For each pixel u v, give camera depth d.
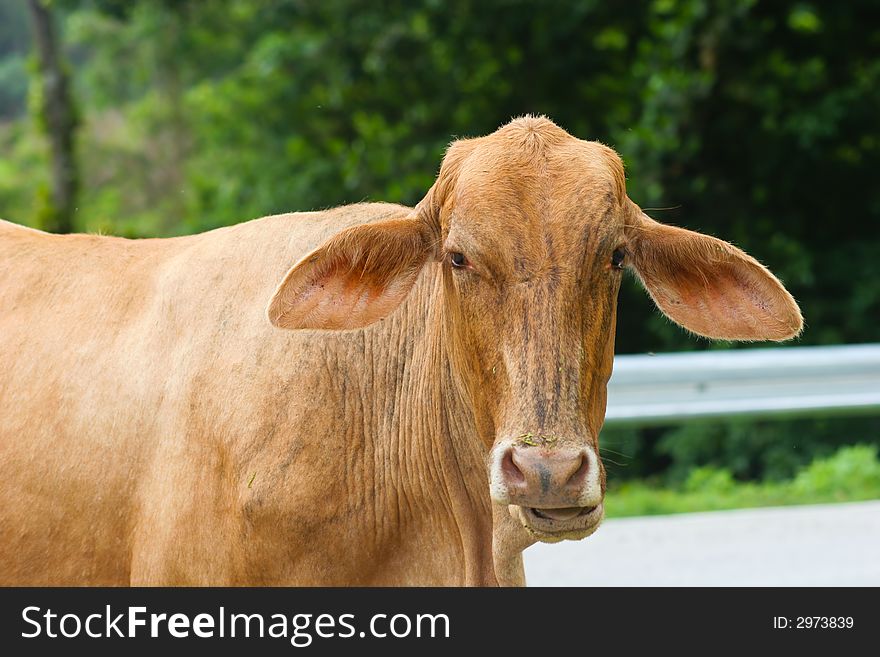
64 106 24.64
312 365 4.57
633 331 16.80
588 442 3.74
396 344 4.74
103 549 4.72
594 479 3.68
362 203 5.01
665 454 15.66
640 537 8.45
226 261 4.84
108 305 4.91
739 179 15.90
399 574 4.75
